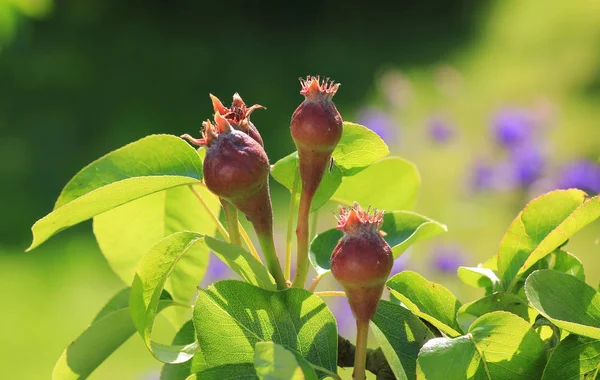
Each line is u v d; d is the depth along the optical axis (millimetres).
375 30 21062
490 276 1905
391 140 10148
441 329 1688
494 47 18953
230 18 20047
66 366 1905
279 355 1397
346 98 16547
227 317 1659
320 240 2047
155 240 2299
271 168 1938
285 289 1687
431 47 19969
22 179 13031
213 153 1659
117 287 10086
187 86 17078
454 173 10508
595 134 12062
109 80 16750
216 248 1688
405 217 2115
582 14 18859
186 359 1680
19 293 9961
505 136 8695
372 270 1555
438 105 14219
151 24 19141
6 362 8453
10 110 15258
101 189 1710
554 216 1902
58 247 11109
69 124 14938
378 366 1781
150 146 1993
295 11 20750
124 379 7852
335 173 1965
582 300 1609
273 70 18344
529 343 1557
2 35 6867
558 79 15445
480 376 1562
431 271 7145
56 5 18328
